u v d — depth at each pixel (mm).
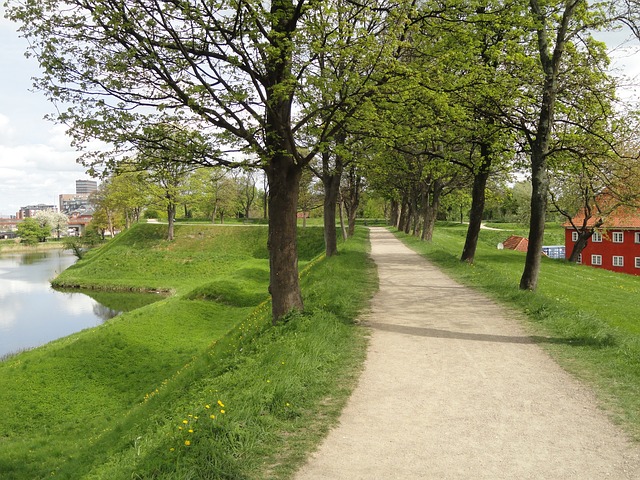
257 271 37031
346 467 5117
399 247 34094
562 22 14555
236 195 78000
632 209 31719
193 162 11688
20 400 16141
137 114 11438
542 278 23500
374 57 10820
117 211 90875
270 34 10133
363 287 16547
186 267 49562
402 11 10859
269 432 5867
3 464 12000
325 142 11328
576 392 7188
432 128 14547
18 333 30125
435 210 36906
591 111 16750
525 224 53719
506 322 11531
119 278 47594
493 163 20734
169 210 58344
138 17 10688
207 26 10500
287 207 12234
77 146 11555
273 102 10938
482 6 13609
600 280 24109
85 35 11055
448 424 6188
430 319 11953
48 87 11070
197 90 10773
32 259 82438
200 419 5930
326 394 7234
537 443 5656
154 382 17672
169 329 23312
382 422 6262
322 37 10844
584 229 34094
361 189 46406
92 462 8938
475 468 5094
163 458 5223
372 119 12086
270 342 10492
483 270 19500
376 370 8297
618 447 5543
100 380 17938
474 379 7816
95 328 24359
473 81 14852
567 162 18938
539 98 16234
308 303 13148
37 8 10773
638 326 13289
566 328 10438
